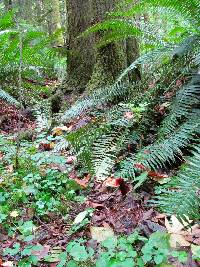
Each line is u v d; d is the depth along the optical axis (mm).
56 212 1599
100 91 2232
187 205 1180
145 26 2312
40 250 1338
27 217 1577
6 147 2182
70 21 3324
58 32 2834
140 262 1182
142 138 1962
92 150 1828
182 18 2121
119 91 2203
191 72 2074
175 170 1754
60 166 1989
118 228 1440
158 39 2301
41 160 1938
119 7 2418
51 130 2504
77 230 1459
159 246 1229
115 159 1898
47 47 3340
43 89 3137
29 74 3174
